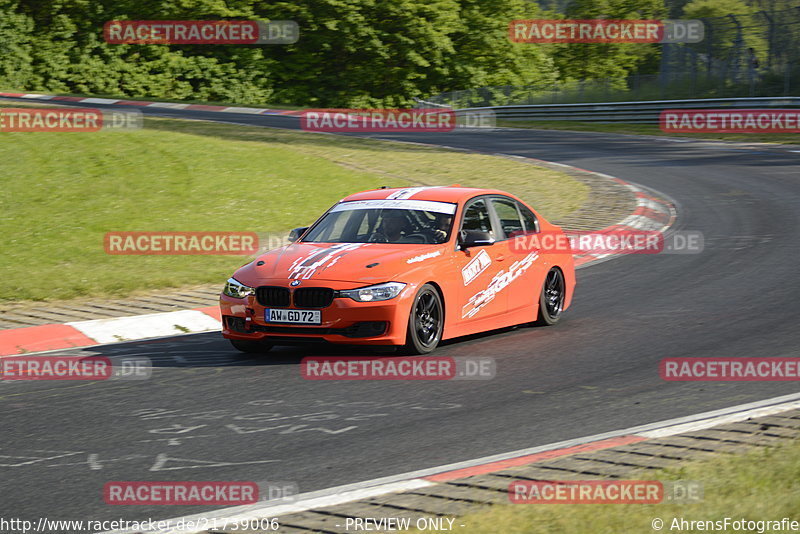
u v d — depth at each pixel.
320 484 17.22
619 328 31.75
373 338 26.98
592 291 38.84
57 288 37.94
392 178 69.69
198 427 21.16
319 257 28.44
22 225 48.22
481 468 17.72
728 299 35.91
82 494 16.94
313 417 21.83
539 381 24.94
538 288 32.22
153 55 181.75
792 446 17.72
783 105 119.44
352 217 31.05
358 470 18.02
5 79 169.25
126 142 66.88
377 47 197.00
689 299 36.22
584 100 152.12
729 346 28.55
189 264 43.16
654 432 19.72
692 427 20.02
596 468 17.27
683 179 76.69
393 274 27.34
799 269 41.31
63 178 56.88
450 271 28.70
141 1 180.62
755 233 51.81
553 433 20.25
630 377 25.17
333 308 26.89
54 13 175.50
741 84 131.88
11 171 56.72
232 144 73.81
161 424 21.42
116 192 55.28
